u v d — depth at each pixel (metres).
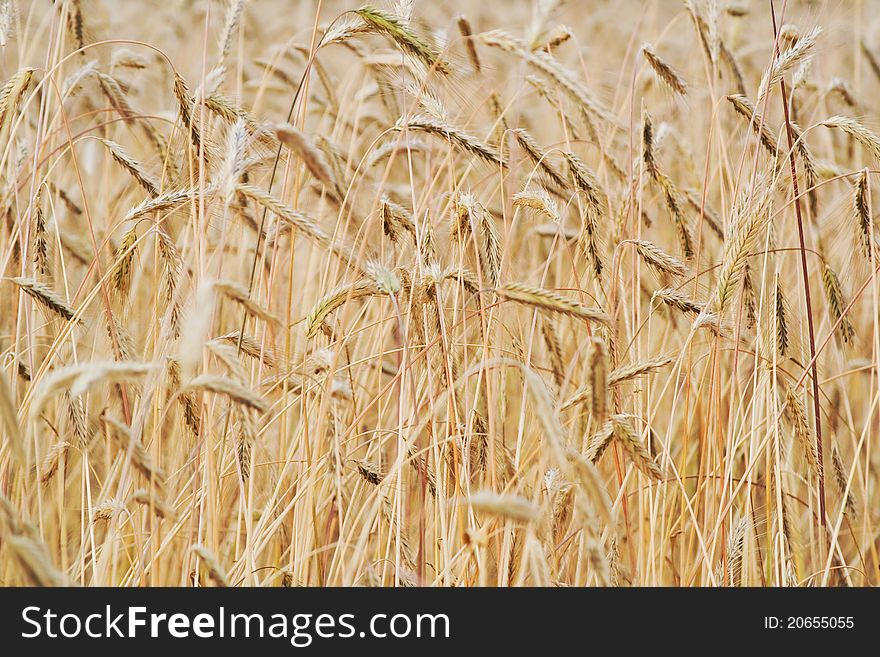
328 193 3.94
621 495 2.94
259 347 3.07
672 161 5.06
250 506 2.66
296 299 3.92
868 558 3.77
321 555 3.14
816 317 4.19
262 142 3.34
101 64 4.50
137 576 2.71
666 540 3.16
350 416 3.40
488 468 2.93
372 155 3.61
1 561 2.68
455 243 3.15
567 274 4.47
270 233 3.24
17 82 3.16
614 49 7.13
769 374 3.29
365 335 3.88
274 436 3.49
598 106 3.19
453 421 2.97
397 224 3.33
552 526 2.84
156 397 2.88
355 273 2.83
